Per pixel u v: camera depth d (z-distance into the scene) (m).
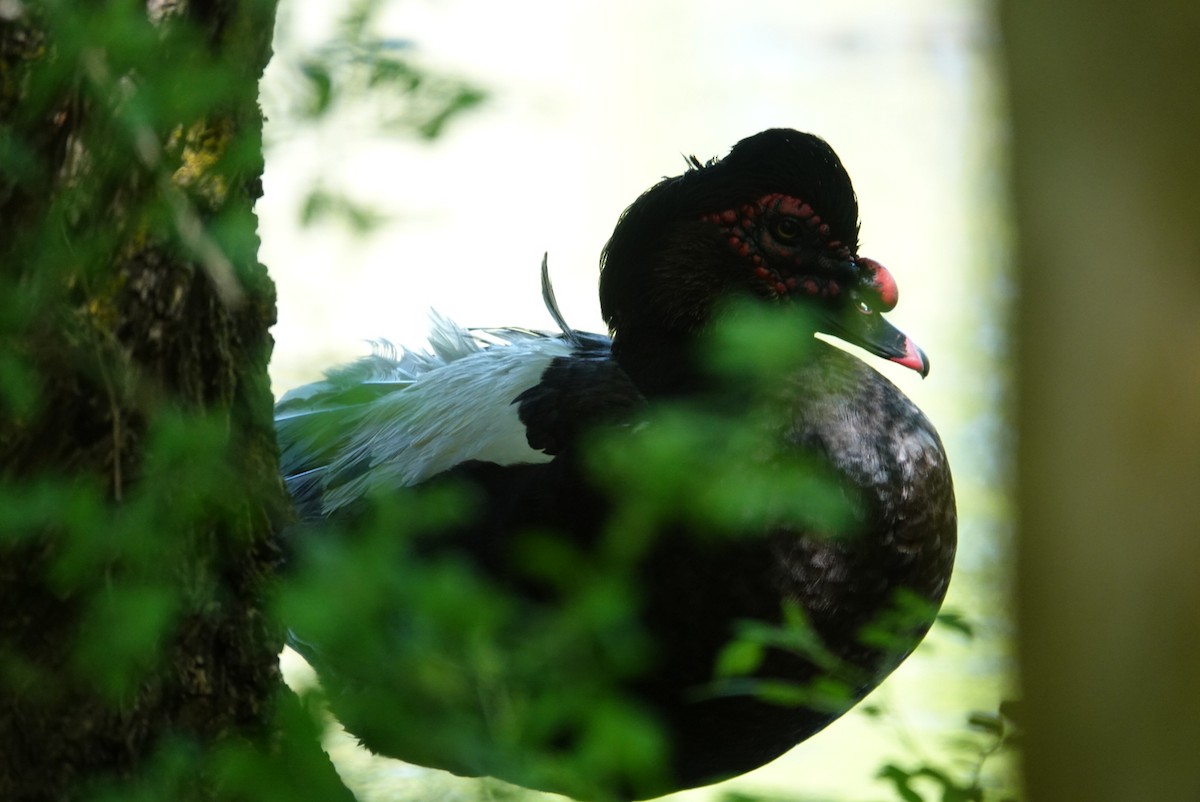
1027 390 4.50
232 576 5.11
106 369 4.61
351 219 3.64
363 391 8.47
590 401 7.48
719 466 4.59
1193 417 4.28
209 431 4.10
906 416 7.36
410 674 3.72
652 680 7.04
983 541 12.23
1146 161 4.20
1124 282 4.27
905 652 7.28
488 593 3.79
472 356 8.38
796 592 6.84
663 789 7.46
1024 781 4.71
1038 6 4.32
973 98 27.83
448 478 7.50
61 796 4.80
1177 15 4.11
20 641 4.68
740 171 7.85
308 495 8.34
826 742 10.74
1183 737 4.41
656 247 7.86
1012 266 4.56
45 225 4.35
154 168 4.18
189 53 4.52
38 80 4.00
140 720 4.89
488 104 3.66
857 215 8.06
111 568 4.24
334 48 3.60
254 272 4.98
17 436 4.59
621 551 4.05
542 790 3.99
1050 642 4.55
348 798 4.62
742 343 3.95
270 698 5.21
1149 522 4.35
